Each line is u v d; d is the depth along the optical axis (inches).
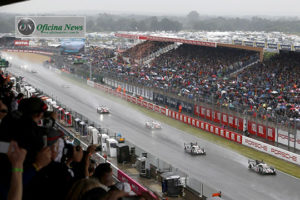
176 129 1790.1
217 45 3004.4
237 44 2935.5
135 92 2546.8
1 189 136.0
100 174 208.2
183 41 3356.3
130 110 2217.0
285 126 1405.0
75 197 121.9
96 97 2608.3
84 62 3408.0
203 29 7568.9
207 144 1540.4
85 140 1346.0
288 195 1031.0
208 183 1120.2
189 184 794.2
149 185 881.5
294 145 1338.6
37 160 140.9
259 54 2812.5
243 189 1075.9
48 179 144.8
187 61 3213.6
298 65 2503.7
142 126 1851.6
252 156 1375.5
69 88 2918.3
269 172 1189.7
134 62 3663.9
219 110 1792.6
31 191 139.9
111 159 1144.2
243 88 2249.0
